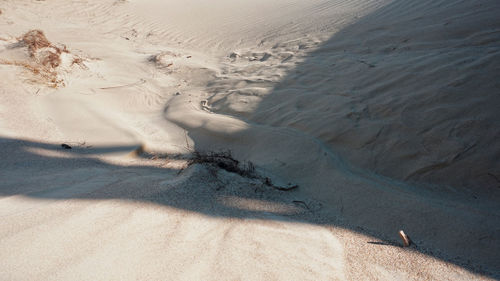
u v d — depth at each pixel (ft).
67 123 12.95
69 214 5.76
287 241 6.12
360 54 19.22
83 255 4.71
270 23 31.42
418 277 5.92
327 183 10.28
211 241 5.60
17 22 28.32
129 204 6.39
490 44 16.16
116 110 15.90
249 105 15.83
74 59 19.85
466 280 6.12
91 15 34.06
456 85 13.42
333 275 5.25
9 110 12.80
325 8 32.65
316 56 20.39
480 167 10.29
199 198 7.32
